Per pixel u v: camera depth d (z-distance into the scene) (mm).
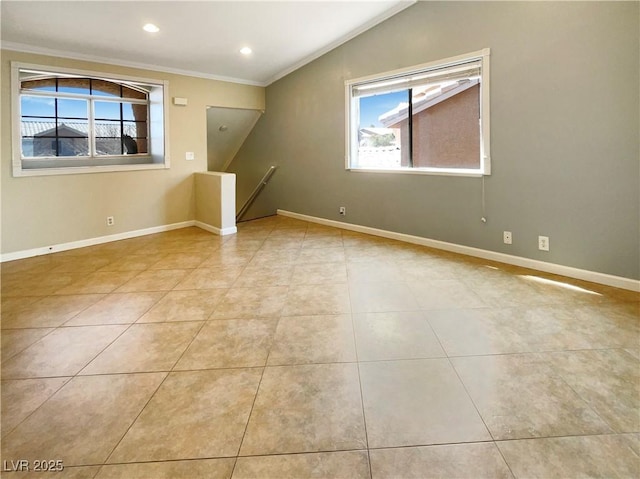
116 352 2258
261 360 2150
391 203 5000
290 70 6109
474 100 4105
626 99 2959
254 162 7289
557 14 3256
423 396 1804
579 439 1513
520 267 3738
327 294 3121
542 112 3432
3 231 4219
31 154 4539
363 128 5328
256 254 4402
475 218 4098
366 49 4965
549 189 3471
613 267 3158
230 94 6273
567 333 2379
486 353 2172
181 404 1783
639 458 1414
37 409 1756
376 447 1499
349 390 1863
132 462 1446
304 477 1368
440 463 1415
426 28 4273
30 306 2953
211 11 3900
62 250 4688
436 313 2719
